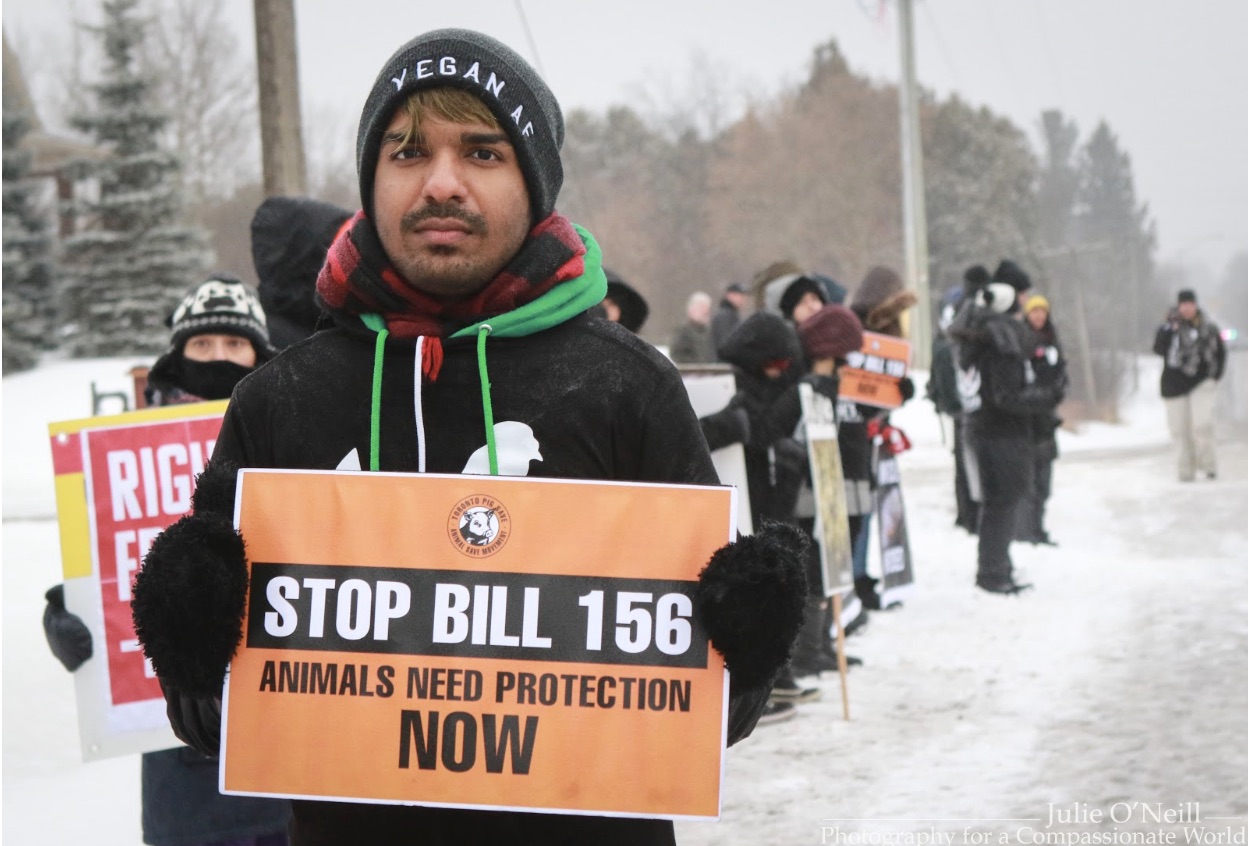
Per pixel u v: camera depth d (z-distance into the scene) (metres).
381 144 1.98
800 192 67.81
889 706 6.29
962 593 9.32
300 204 4.44
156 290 32.12
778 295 7.57
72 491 3.47
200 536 1.81
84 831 4.62
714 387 5.83
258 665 1.84
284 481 1.87
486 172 1.95
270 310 4.45
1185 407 16.30
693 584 1.84
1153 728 5.63
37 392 24.98
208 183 51.59
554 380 1.94
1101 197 105.50
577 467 1.92
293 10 9.91
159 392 3.96
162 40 50.47
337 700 1.83
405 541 1.85
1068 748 5.43
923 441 22.38
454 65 1.93
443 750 1.82
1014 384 8.95
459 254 1.93
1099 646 7.34
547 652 1.83
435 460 1.92
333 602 1.84
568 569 1.84
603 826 1.88
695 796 1.81
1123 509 13.80
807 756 5.53
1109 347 43.53
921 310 26.64
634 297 6.36
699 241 70.50
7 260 30.30
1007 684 6.61
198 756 3.42
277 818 3.41
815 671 6.80
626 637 1.83
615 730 1.82
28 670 6.42
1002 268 9.19
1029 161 72.81
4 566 9.27
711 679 1.82
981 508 9.30
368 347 1.99
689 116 72.50
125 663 3.42
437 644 1.83
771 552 1.81
